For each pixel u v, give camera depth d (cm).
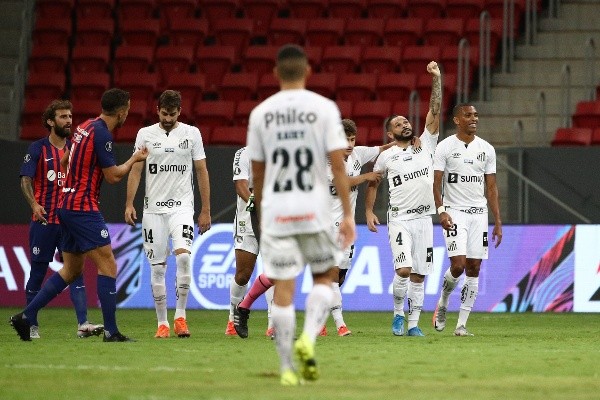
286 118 2380
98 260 3584
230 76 8062
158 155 3956
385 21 8350
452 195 4309
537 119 6838
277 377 2522
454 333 4250
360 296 5875
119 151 6275
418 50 8006
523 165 6103
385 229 5869
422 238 4250
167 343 3588
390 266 5856
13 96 7669
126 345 3475
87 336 3931
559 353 3256
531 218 6084
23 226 6216
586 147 6038
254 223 3941
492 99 7769
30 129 7675
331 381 2452
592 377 2580
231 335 4109
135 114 7738
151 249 3972
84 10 8706
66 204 3541
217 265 6003
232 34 8438
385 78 7812
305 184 2377
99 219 3566
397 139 4316
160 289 3959
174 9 8694
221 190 6300
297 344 2244
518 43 8238
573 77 7819
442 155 4306
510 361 2973
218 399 2111
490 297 5859
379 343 3672
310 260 2438
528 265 5825
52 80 8131
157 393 2214
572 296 5772
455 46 8031
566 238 5794
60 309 6169
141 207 6266
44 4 8675
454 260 4250
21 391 2258
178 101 3969
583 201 6031
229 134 7375
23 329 3616
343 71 8069
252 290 3875
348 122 4203
